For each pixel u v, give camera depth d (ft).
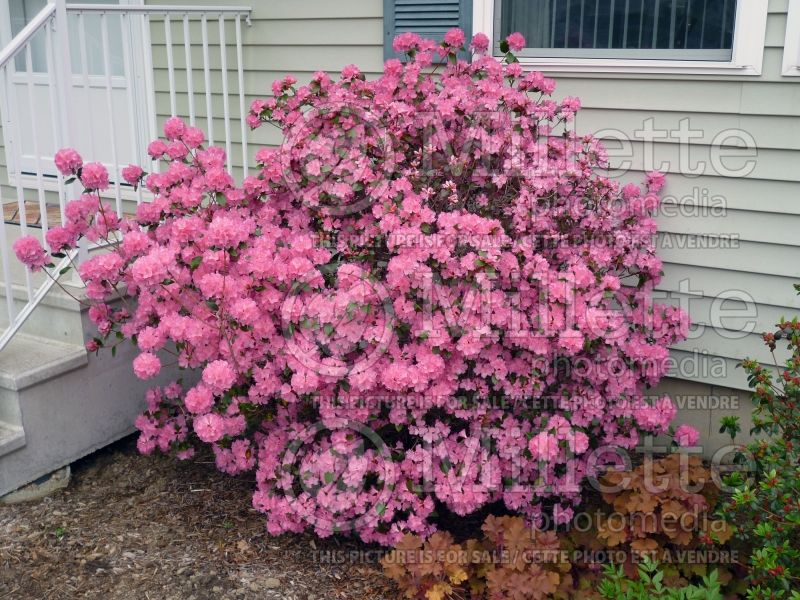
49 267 13.35
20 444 11.46
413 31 13.67
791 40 11.03
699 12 11.80
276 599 9.93
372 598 9.98
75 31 17.63
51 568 10.33
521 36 12.12
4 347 11.78
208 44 16.07
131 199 17.51
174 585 10.11
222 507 11.76
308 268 9.93
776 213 11.63
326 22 14.64
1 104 14.74
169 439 11.80
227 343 10.02
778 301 11.82
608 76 12.33
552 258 11.23
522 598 9.07
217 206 11.71
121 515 11.51
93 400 12.51
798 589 8.22
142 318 11.08
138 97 17.15
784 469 8.84
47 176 18.40
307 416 10.96
